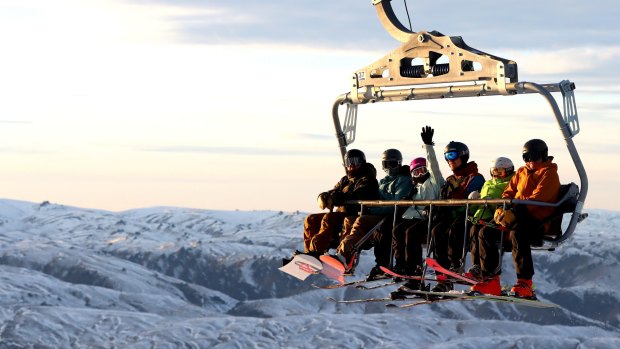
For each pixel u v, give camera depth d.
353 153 30.70
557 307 26.23
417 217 29.48
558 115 26.09
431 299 28.70
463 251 27.98
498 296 27.20
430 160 29.52
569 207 27.09
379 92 29.28
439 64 27.89
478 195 28.23
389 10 28.94
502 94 26.92
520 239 26.95
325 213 31.42
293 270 30.47
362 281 30.00
